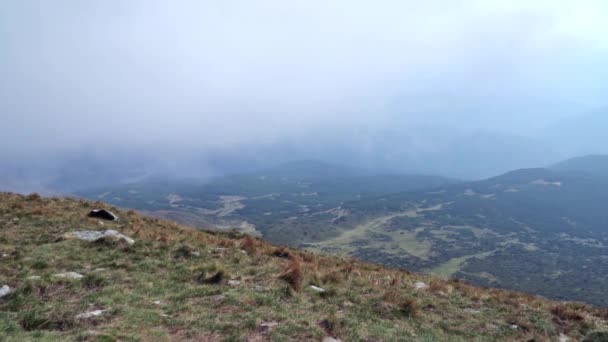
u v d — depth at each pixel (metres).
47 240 16.38
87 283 12.09
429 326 12.41
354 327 11.07
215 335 9.41
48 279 11.88
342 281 15.52
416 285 17.33
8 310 9.73
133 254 15.71
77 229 18.75
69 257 14.44
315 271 15.99
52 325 9.14
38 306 9.98
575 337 13.69
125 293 11.49
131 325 9.40
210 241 20.50
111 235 17.39
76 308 10.11
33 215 20.41
